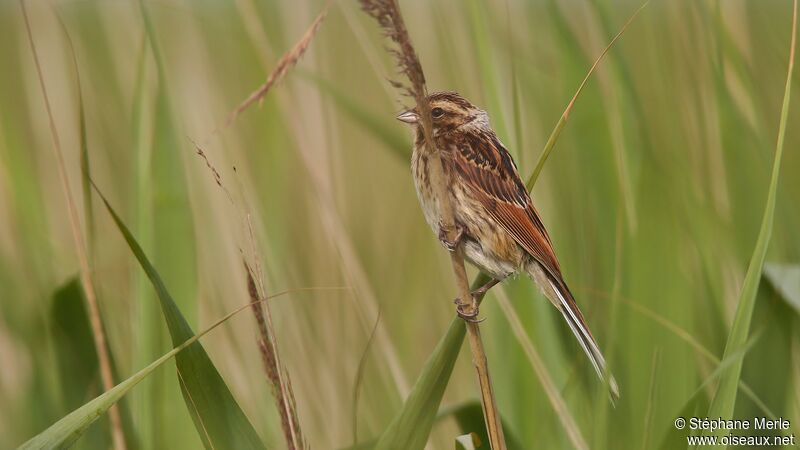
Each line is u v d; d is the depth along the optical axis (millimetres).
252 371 10516
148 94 8789
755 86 10180
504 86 9867
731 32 10898
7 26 13633
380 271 11812
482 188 9141
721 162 10172
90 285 7695
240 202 11367
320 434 9930
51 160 12711
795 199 11297
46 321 9320
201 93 12805
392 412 9578
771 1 11695
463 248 9219
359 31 9977
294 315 10602
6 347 10344
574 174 10188
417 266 11969
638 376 8930
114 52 13508
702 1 10188
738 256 9789
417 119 8922
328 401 10047
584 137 9750
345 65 13305
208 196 11609
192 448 8430
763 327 6918
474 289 9438
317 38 12328
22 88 13641
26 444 5984
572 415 8938
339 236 9984
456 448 6523
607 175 9648
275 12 12781
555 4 9883
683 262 9641
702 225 9711
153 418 8398
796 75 10977
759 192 9859
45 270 10664
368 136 13094
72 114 13000
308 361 10297
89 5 13773
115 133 12719
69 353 8656
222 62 13062
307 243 11594
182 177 8609
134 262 8586
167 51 13336
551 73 11172
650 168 9336
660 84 11117
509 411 9234
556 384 9273
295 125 10562
